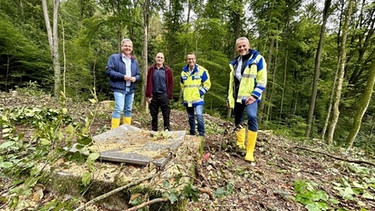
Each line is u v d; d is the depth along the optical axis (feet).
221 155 10.33
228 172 8.62
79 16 49.06
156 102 13.62
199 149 8.32
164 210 4.86
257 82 10.02
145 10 20.98
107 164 6.24
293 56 44.29
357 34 31.60
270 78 36.88
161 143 7.79
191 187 4.73
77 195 5.41
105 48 47.16
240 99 10.37
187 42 33.53
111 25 28.86
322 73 41.65
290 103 49.34
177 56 40.09
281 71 44.65
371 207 7.17
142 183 5.22
